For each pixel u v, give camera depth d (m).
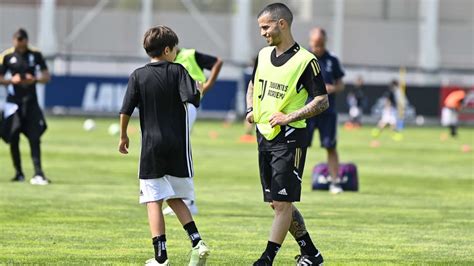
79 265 20.45
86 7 111.25
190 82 19.28
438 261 21.73
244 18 111.75
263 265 18.97
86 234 25.00
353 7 116.12
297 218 19.94
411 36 116.12
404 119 101.81
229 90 100.38
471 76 113.31
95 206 30.97
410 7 115.88
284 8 19.50
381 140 75.44
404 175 45.62
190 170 19.48
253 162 50.72
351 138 76.94
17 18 109.88
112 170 44.72
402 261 21.67
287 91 19.31
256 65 19.91
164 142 19.14
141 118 19.47
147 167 19.23
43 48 107.00
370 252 22.92
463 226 27.91
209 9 112.94
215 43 112.88
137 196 34.19
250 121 20.31
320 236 25.45
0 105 92.06
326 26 114.81
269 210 30.97
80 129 77.88
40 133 37.56
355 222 28.42
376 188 39.16
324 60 34.88
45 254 21.81
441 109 102.25
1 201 31.67
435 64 113.31
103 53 111.50
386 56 116.44
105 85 99.44
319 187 37.78
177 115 19.41
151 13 111.00
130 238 24.41
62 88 98.75
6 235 24.61
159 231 19.30
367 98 101.56
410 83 112.88
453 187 40.31
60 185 37.38
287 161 19.16
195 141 67.31
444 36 116.31
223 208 31.34
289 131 19.22
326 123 35.47
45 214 28.77
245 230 26.28
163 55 19.59
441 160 56.00
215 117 100.88
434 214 30.77
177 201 19.72
